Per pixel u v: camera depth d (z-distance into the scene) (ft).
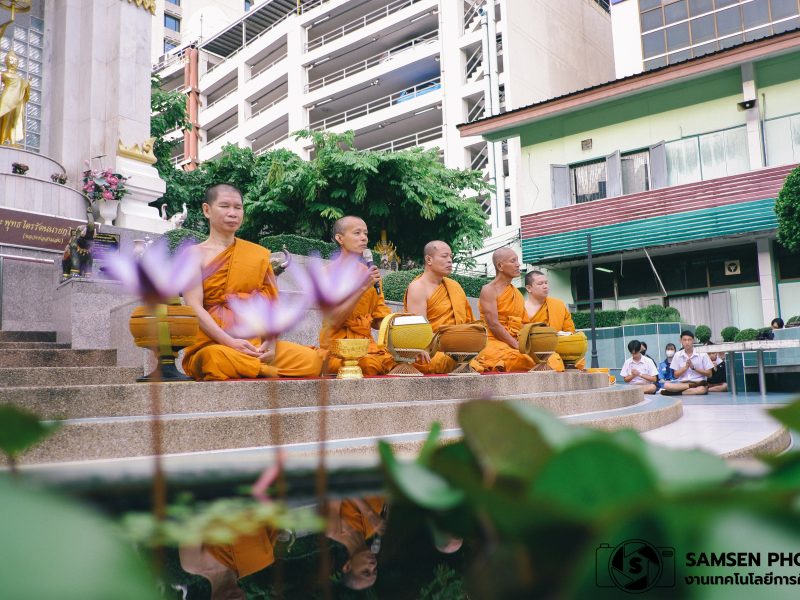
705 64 52.90
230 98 143.74
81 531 0.76
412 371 15.79
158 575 0.85
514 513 0.87
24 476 1.22
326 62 125.70
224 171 67.97
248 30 146.41
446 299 18.62
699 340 51.85
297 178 58.03
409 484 1.10
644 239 56.29
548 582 0.86
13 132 39.11
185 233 34.73
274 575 1.80
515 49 88.94
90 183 38.22
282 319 2.33
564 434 1.04
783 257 53.83
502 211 81.25
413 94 111.65
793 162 51.01
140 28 45.93
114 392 10.42
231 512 1.25
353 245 15.90
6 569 0.67
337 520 1.61
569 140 61.52
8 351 19.03
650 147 57.11
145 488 1.58
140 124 44.86
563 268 64.03
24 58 43.86
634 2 67.26
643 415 15.87
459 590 1.44
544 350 19.88
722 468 0.94
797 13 59.16
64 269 24.27
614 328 50.93
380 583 1.51
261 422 9.95
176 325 11.80
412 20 112.06
